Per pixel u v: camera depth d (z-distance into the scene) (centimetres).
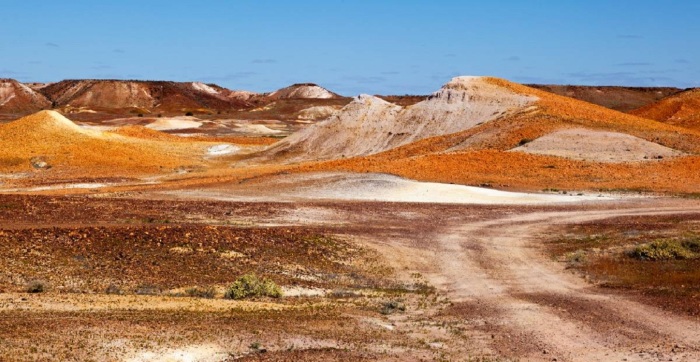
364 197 5253
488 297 2584
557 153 7031
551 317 2225
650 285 2678
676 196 5253
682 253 3203
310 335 1894
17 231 3045
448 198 5184
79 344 1653
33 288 2405
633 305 2358
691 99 14438
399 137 9394
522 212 4597
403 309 2362
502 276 2978
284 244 3266
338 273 3034
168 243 3073
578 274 2970
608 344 1897
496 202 5056
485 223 4209
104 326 1825
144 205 4359
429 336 1989
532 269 3102
